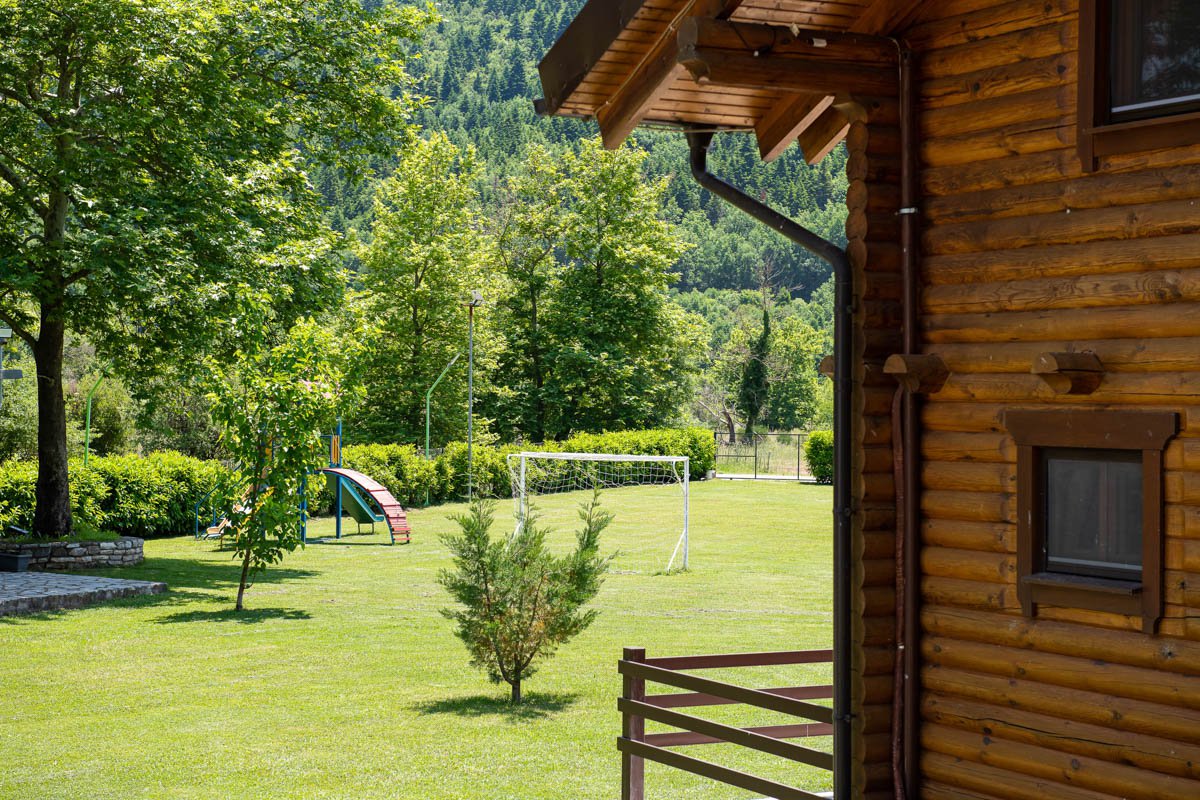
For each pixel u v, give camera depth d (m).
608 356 59.34
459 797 9.91
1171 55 5.43
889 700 6.37
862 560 6.35
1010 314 6.02
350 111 28.39
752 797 10.13
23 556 22.91
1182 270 5.43
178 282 21.45
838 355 6.47
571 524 36.00
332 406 19.98
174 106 22.89
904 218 6.35
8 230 22.42
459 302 54.62
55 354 24.22
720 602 21.42
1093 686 5.60
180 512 32.34
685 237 146.62
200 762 11.03
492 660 13.73
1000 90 6.05
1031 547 5.84
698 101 7.26
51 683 14.28
